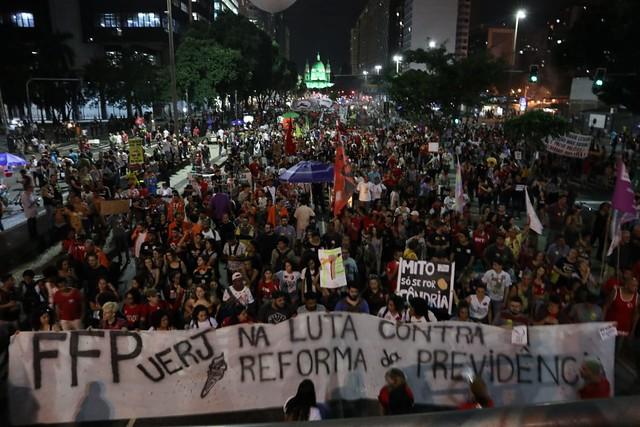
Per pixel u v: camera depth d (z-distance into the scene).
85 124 72.19
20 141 42.09
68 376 6.11
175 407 6.30
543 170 24.09
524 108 50.84
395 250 10.81
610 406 0.90
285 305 7.91
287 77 96.69
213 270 9.66
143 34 84.81
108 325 7.67
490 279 8.87
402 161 23.61
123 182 24.23
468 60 38.97
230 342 6.43
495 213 12.31
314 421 0.95
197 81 50.59
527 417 0.89
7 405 6.19
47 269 8.60
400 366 6.60
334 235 11.08
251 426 0.97
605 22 43.16
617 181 7.82
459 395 6.57
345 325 6.61
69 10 82.88
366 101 147.25
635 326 8.16
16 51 62.38
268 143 35.44
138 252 11.67
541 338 6.59
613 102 42.31
